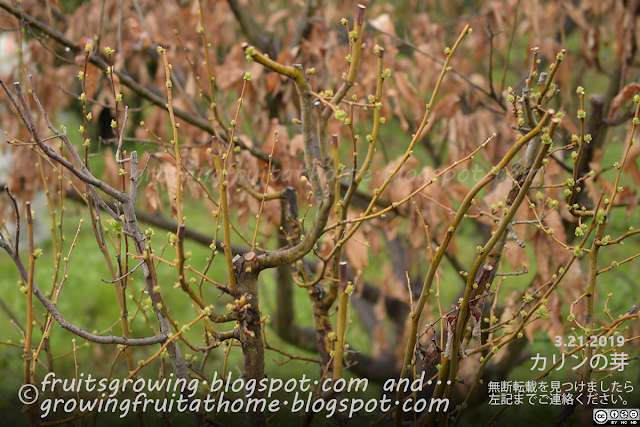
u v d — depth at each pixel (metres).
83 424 1.58
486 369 2.54
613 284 4.64
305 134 0.96
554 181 1.97
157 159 1.90
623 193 1.96
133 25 2.21
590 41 2.29
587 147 2.00
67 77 2.61
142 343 1.08
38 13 2.50
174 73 2.78
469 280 1.04
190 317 5.13
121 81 1.92
